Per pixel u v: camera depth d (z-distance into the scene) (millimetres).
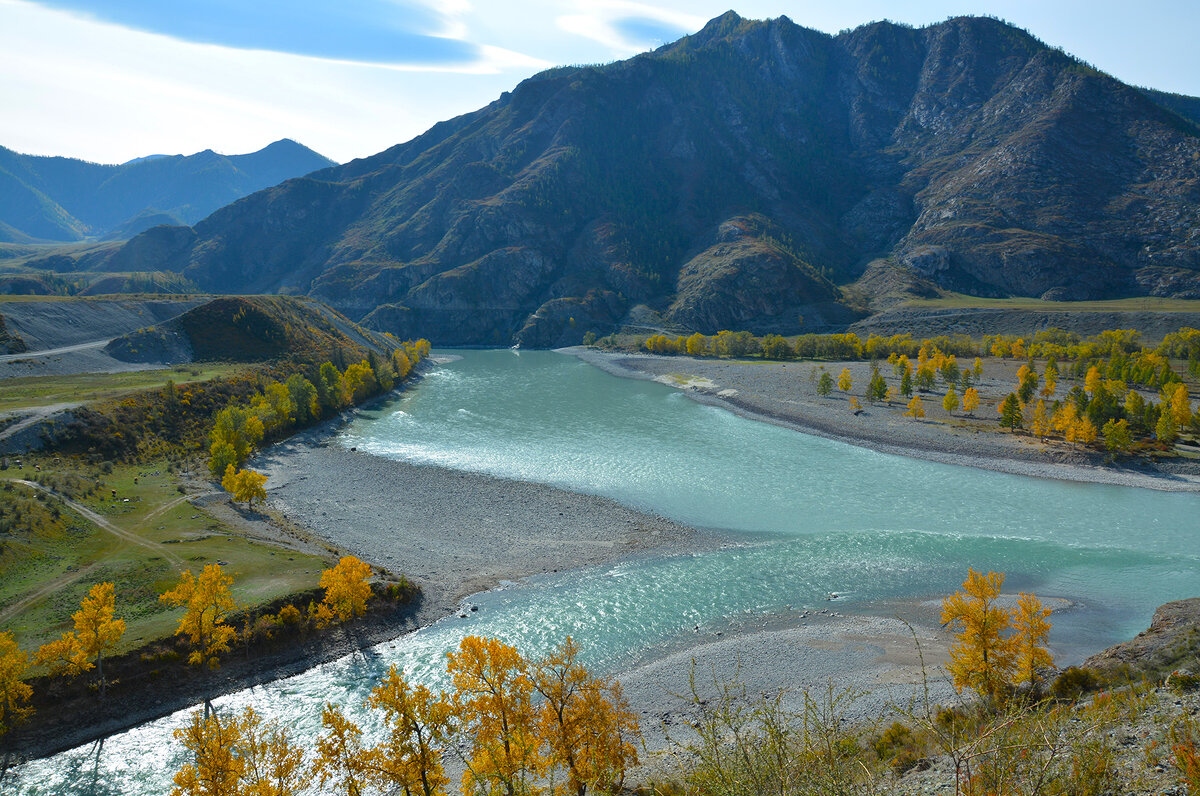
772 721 14898
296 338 153250
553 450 100375
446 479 85938
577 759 26000
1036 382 118125
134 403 94125
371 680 44375
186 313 144375
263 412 101438
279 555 58094
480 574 59844
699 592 56344
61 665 40594
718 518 73250
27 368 112375
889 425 110875
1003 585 57031
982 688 35125
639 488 82938
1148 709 19406
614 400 144125
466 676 27312
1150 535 67625
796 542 66750
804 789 13289
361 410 131250
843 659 45031
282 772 26422
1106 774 13102
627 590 56781
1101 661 37469
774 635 48938
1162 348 162500
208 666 44000
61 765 37031
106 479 74812
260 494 69188
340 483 84000
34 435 78125
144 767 36812
